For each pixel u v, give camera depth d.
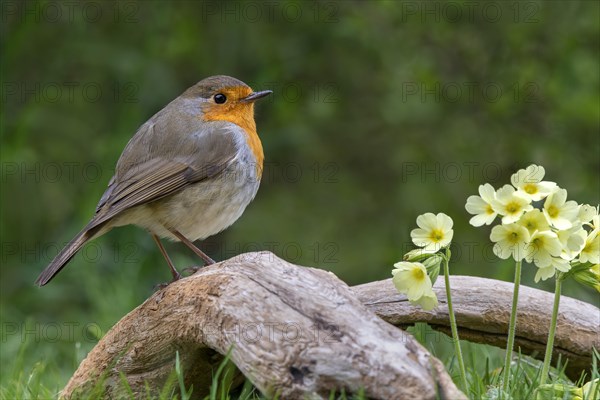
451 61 13.78
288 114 13.72
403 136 14.23
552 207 6.20
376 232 14.27
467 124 13.87
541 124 13.63
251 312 6.08
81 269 12.18
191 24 13.38
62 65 13.56
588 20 12.98
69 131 13.67
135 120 12.67
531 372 7.33
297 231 14.18
